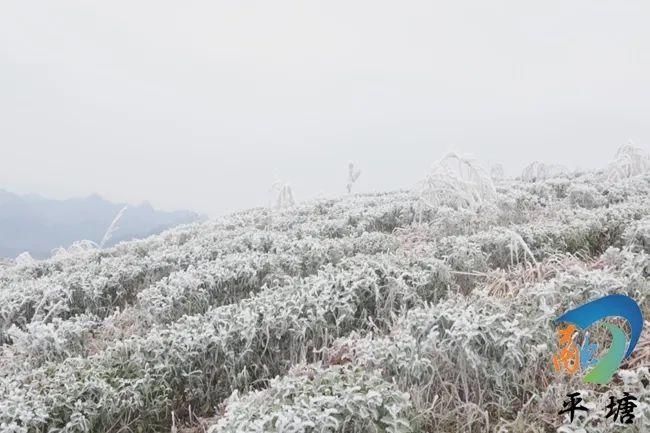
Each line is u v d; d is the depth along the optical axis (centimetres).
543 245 502
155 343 342
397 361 289
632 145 996
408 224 774
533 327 298
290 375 318
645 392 234
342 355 343
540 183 930
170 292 473
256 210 1166
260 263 537
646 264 387
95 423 295
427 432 268
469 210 680
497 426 265
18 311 523
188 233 926
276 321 362
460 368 288
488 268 475
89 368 332
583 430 221
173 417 302
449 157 772
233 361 343
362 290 414
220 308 390
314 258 559
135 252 830
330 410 232
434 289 438
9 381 315
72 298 557
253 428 228
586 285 350
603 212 571
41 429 284
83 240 1009
